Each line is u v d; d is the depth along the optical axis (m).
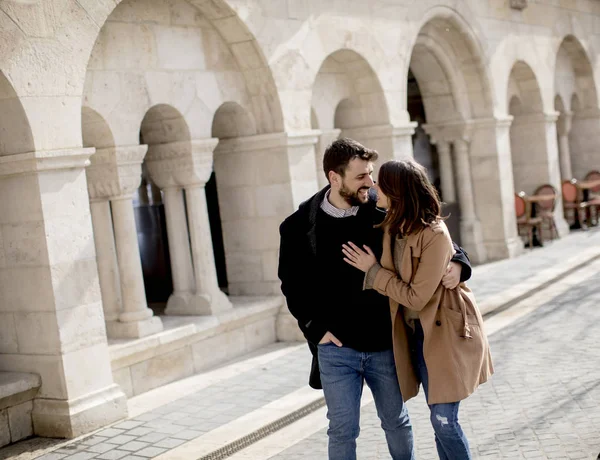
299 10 9.80
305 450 5.82
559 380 6.86
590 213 18.16
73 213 6.79
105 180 8.02
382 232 4.16
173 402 7.46
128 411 7.27
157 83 8.39
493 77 14.38
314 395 7.25
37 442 6.62
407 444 4.30
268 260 9.90
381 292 4.06
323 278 4.21
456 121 14.30
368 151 4.14
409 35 11.98
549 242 16.17
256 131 9.71
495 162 14.46
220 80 9.20
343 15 10.63
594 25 18.84
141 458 5.99
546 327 9.01
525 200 15.23
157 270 11.59
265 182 9.79
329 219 4.20
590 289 10.90
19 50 6.39
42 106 6.56
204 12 8.91
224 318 8.89
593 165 19.50
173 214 9.08
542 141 16.50
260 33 9.18
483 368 4.13
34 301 6.73
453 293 4.05
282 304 9.81
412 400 6.72
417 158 17.50
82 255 6.86
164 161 8.93
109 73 7.88
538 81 16.16
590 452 5.03
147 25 8.30
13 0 6.34
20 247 6.72
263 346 9.59
